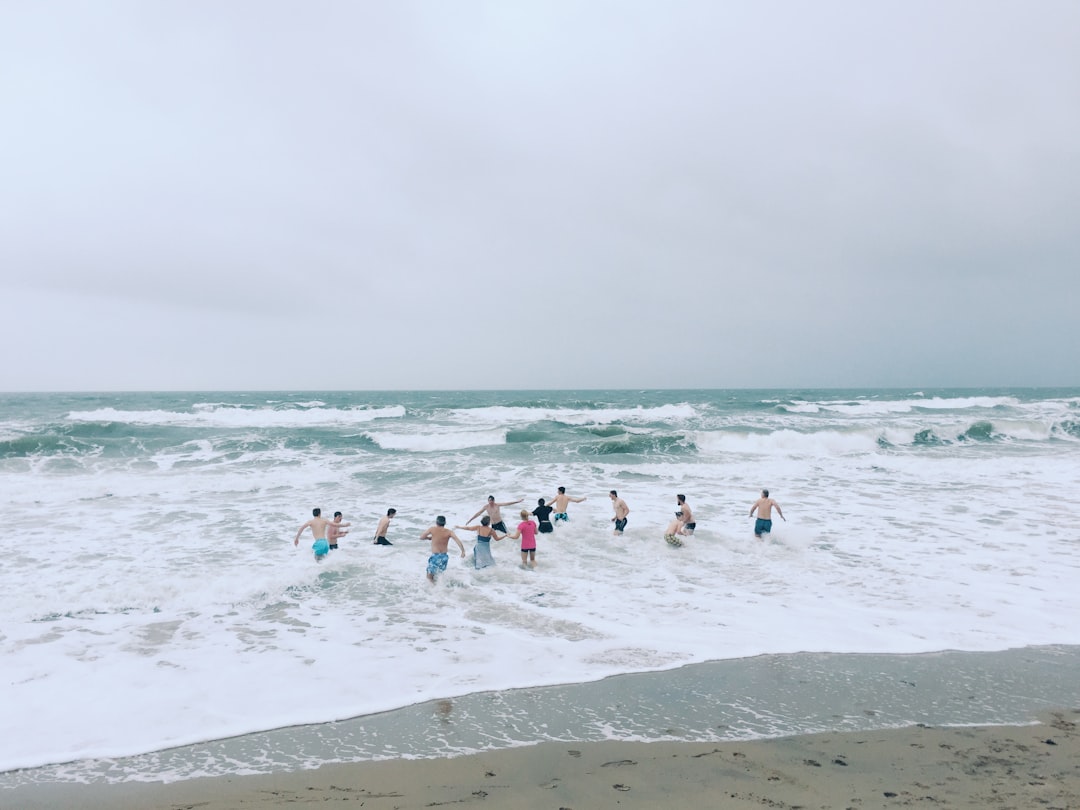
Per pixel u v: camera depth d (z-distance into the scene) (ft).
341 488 61.82
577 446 86.94
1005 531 45.03
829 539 43.24
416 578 35.37
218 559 38.55
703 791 15.56
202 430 101.50
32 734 18.75
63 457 77.00
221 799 15.42
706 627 27.89
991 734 18.57
